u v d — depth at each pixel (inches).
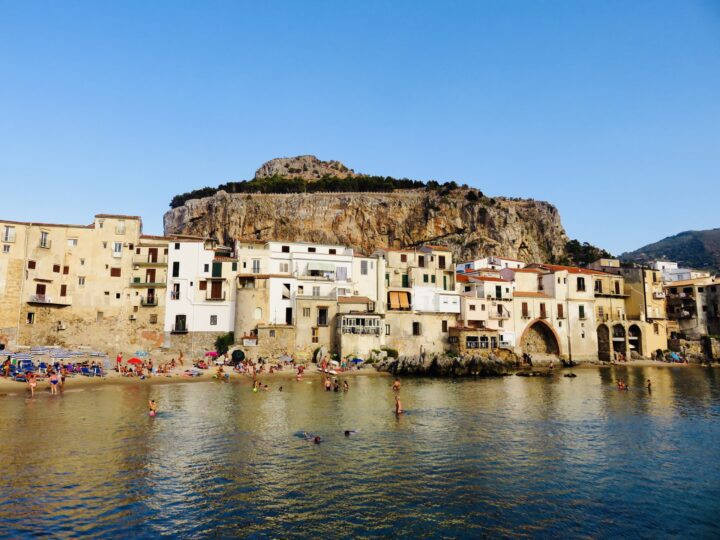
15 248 3004.4
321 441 1432.1
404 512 963.3
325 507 980.6
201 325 3275.1
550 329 4013.3
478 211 7101.4
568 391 2463.1
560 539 865.5
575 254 7854.3
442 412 1862.7
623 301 4429.1
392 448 1371.8
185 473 1154.7
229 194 6835.6
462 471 1192.8
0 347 2891.2
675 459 1304.1
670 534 887.7
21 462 1196.5
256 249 3472.0
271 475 1150.3
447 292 3784.5
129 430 1517.0
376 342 3294.8
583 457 1315.2
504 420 1734.7
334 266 3560.5
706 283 5113.2
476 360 3164.4
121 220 3314.5
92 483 1079.0
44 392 2137.1
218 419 1691.7
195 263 3339.1
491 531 891.4
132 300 3248.0
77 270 3191.4
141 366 2827.3
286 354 3152.1
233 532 876.0
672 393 2428.6
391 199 7135.8
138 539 844.6
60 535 849.5
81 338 3139.8
